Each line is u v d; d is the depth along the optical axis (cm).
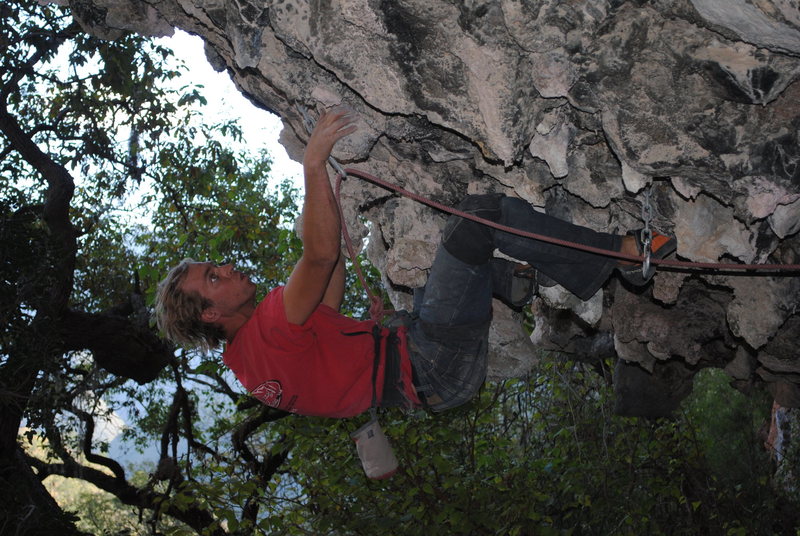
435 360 278
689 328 463
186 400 1216
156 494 1190
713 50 252
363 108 330
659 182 317
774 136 265
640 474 902
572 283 287
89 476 1230
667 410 632
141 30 411
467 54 277
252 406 1164
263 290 1298
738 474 1086
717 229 312
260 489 738
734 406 1203
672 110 271
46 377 915
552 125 299
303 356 266
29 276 891
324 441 758
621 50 263
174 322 276
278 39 317
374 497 746
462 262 273
